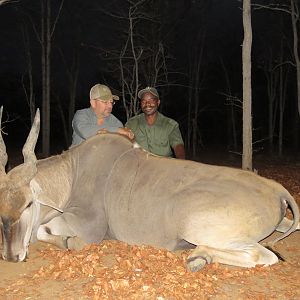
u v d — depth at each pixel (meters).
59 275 4.12
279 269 4.32
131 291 3.78
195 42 20.20
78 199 4.98
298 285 4.01
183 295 3.72
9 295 3.79
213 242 4.34
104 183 4.91
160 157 4.91
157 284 3.94
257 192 4.47
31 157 4.36
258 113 27.33
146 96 6.02
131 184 4.79
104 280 3.95
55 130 27.47
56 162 5.01
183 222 4.43
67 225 4.93
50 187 4.84
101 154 5.03
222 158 20.05
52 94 22.72
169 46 16.42
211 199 4.41
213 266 4.25
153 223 4.61
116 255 4.61
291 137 27.97
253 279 4.09
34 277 4.11
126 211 4.73
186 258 4.43
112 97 5.39
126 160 4.93
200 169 4.68
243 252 4.24
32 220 4.45
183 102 25.64
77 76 20.17
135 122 6.25
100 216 4.90
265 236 4.50
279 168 15.81
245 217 4.34
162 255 4.52
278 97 25.30
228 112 24.91
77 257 4.47
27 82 23.88
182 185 4.59
